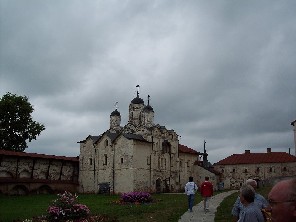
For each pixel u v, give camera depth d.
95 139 65.88
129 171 59.69
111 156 62.31
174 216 22.77
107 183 61.91
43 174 61.31
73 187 64.38
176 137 71.50
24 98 67.94
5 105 64.88
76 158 67.56
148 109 68.62
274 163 81.19
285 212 2.88
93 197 51.62
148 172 62.56
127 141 60.91
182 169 73.12
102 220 22.05
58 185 61.50
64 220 21.56
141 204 36.22
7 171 56.25
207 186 25.19
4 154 55.28
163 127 68.88
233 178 83.56
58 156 64.31
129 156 60.16
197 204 30.84
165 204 33.97
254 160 83.25
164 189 66.12
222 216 21.61
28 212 29.70
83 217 22.16
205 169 76.69
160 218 22.33
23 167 58.53
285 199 2.88
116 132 67.81
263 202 9.80
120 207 32.69
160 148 66.75
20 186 56.09
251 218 7.61
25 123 66.81
